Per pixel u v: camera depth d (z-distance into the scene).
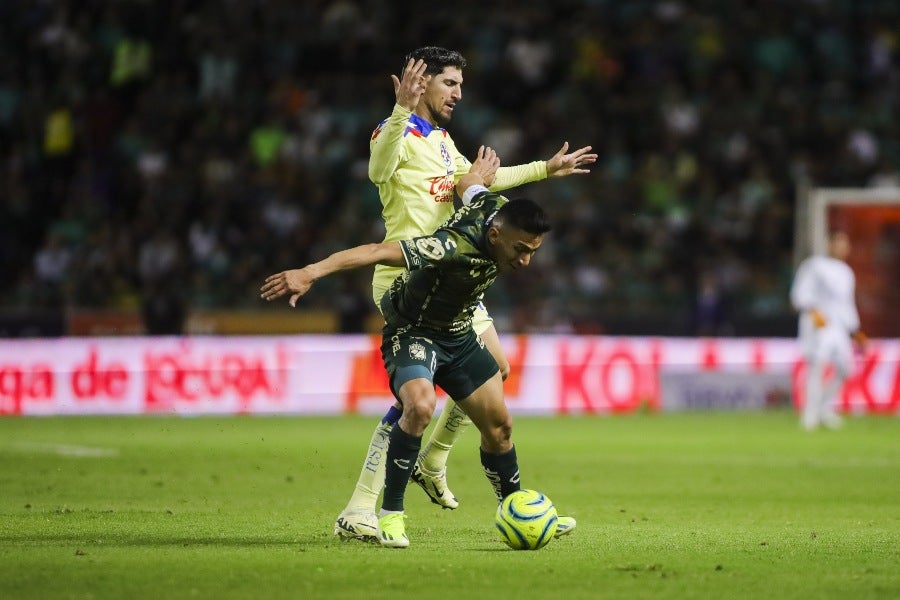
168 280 83.25
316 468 43.41
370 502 26.80
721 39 99.62
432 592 20.27
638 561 23.72
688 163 92.75
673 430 63.78
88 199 88.75
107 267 83.06
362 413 73.88
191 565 22.77
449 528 29.23
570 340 76.31
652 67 97.62
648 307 83.69
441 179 28.47
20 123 92.94
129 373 70.50
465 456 49.09
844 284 66.69
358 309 79.00
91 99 92.00
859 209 78.56
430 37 98.38
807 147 95.00
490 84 97.31
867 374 78.06
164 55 96.75
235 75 95.38
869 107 97.25
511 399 75.25
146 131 92.06
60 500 33.75
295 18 98.06
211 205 87.38
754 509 33.56
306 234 85.38
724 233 89.06
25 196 88.88
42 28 96.31
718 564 23.34
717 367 78.50
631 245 88.12
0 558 23.48
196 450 50.00
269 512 31.72
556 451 51.72
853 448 53.78
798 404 79.25
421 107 28.70
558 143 93.38
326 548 25.20
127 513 31.12
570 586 20.91
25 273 86.44
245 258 83.38
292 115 92.81
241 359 71.94
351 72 97.44
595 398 76.50
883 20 101.88
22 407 69.62
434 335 25.17
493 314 81.25
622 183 91.25
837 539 27.25
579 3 100.69
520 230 23.66
